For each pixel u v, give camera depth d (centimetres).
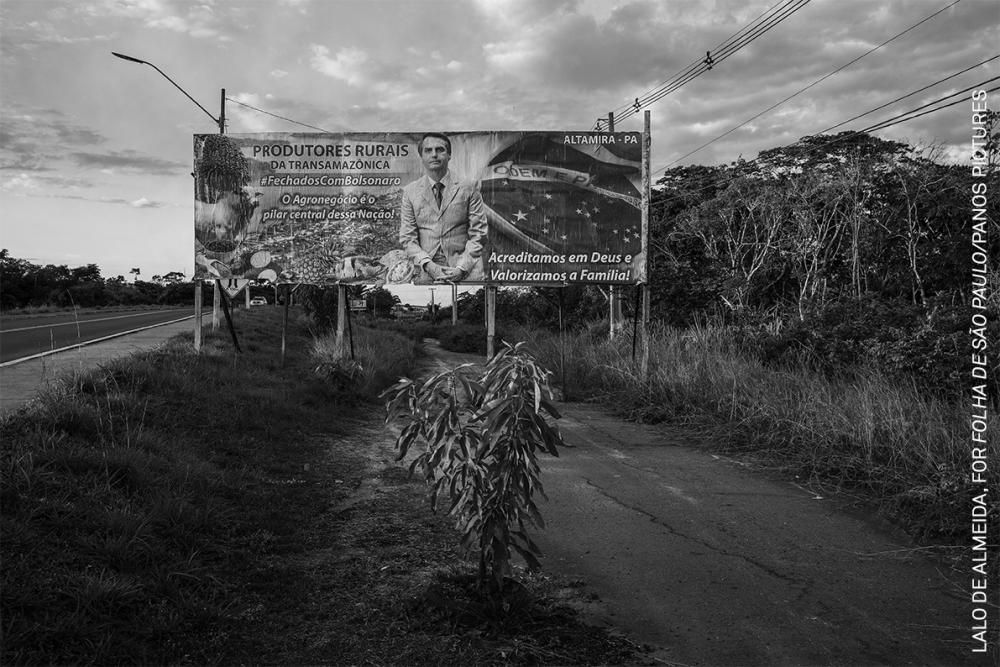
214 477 599
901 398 864
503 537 371
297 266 1352
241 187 1347
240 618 381
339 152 1346
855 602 446
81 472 509
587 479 759
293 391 1091
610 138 1348
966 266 1570
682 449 925
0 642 307
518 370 365
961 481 634
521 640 374
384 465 778
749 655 374
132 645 332
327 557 488
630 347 1563
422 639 369
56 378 820
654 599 447
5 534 390
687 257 2427
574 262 1348
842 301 1647
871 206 1894
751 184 2155
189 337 1667
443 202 1343
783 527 599
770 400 981
